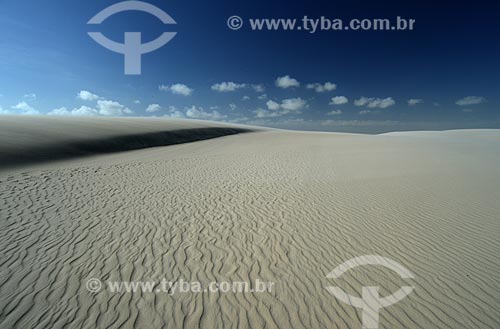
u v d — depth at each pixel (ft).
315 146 77.77
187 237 19.27
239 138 125.39
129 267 15.57
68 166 50.26
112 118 148.56
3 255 16.65
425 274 14.57
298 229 20.39
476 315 11.73
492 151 61.16
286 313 12.19
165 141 111.96
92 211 24.40
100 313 12.12
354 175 37.19
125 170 44.78
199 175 40.27
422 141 88.69
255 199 27.61
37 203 26.61
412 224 20.72
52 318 11.78
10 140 63.52
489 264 15.31
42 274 14.79
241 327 11.46
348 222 21.42
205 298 13.15
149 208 25.22
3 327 11.25
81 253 17.02
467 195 27.07
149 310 12.35
